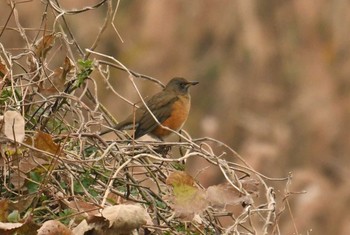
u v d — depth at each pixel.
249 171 8.03
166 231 6.98
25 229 6.56
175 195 7.05
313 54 18.95
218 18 18.78
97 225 6.57
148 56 17.66
